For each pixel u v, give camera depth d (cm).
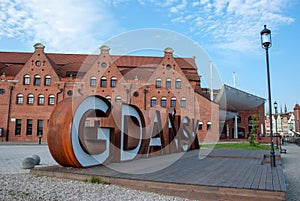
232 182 586
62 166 838
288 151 2075
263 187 529
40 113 3262
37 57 3356
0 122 3212
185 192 566
